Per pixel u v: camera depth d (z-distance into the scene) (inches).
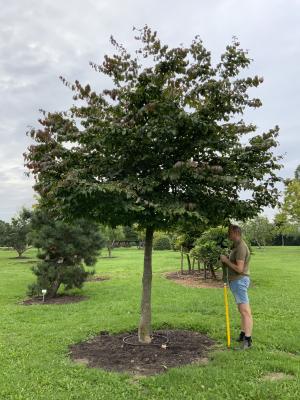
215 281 614.2
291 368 217.8
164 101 237.9
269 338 278.4
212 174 231.3
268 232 1814.7
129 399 186.7
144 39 251.4
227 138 253.4
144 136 237.6
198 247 609.0
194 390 193.5
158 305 408.2
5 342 284.5
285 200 1644.9
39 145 246.8
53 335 300.2
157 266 928.3
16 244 1446.9
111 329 310.8
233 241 274.2
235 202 253.3
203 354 249.4
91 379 209.6
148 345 264.4
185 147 251.0
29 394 193.0
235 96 244.8
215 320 333.7
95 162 255.6
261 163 255.3
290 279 631.8
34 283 511.5
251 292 494.0
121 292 519.5
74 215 255.9
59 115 249.1
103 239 545.3
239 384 197.9
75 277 514.0
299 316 351.6
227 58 248.8
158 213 234.7
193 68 247.3
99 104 254.5
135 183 231.8
